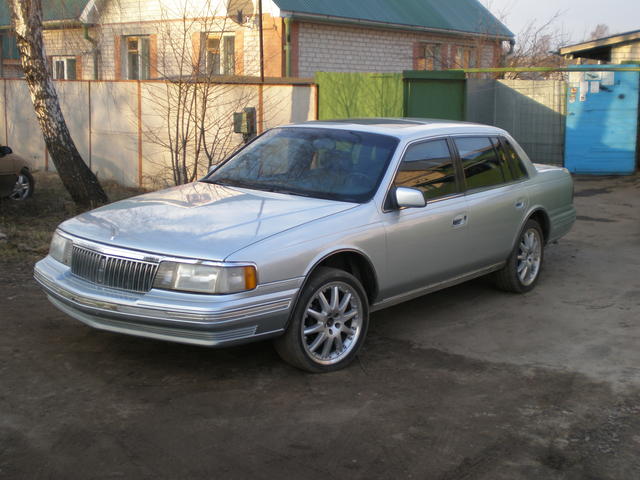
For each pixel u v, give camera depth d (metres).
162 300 4.34
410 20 21.22
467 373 4.99
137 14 20.06
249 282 4.36
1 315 5.94
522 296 7.00
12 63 23.19
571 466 3.72
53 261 5.11
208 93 12.03
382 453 3.82
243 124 11.70
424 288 5.81
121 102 13.70
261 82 12.58
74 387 4.59
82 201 10.95
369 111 12.52
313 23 18.84
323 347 4.94
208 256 4.34
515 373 5.00
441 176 5.91
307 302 4.71
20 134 15.75
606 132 15.84
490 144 6.65
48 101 10.62
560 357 5.33
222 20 18.39
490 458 3.79
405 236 5.39
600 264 8.30
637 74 15.47
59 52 22.25
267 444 3.89
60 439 3.89
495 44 23.47
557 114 16.45
